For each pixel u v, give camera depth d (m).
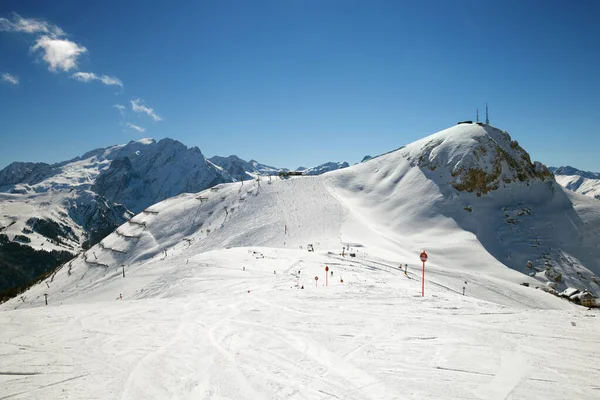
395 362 11.53
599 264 92.06
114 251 139.50
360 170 161.62
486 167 127.00
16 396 9.41
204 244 115.94
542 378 10.31
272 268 53.00
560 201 123.00
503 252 96.50
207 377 10.54
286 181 157.12
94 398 9.30
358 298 22.67
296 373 10.76
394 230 109.94
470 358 11.84
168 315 18.50
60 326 16.39
